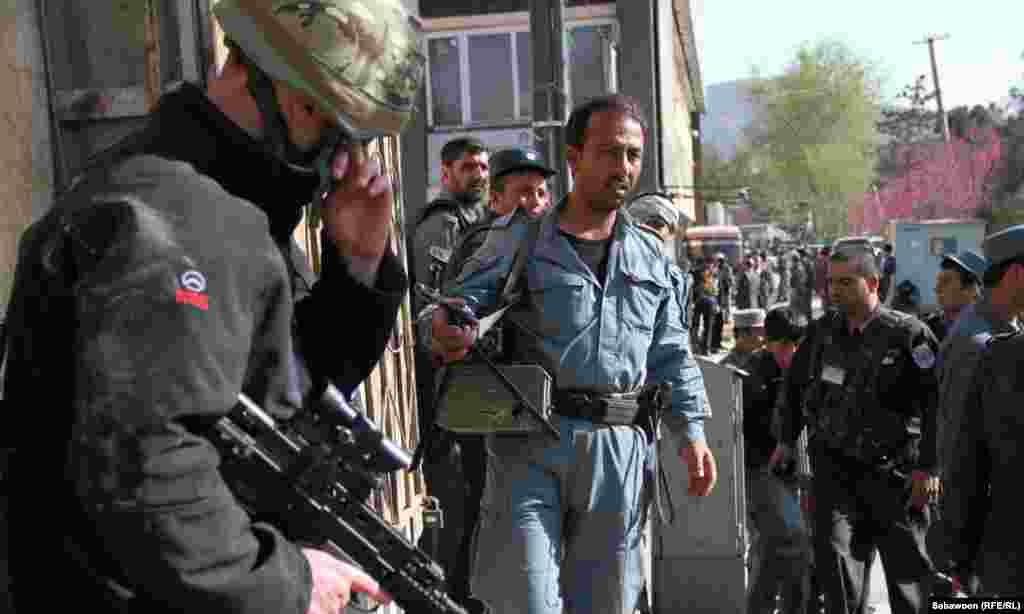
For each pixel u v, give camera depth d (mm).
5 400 1629
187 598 1465
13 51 3266
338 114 1763
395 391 4938
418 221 5824
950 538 3783
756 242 69312
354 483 1780
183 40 3428
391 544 1807
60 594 1592
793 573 5734
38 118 3326
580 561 3629
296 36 1730
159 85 3416
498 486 3607
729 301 34750
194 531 1461
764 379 6043
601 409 3598
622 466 3598
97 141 3432
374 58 1778
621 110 3662
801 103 65938
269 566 1555
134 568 1458
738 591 5812
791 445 5785
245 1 1758
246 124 1776
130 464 1418
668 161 24016
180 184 1589
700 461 3834
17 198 3244
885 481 5312
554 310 3617
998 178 54281
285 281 1685
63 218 1585
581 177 3691
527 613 3461
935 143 61156
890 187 67000
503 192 5598
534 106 7496
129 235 1500
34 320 1588
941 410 3959
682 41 34281
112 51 3441
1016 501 3584
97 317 1453
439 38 19922
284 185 1800
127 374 1434
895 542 5312
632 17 19297
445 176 6000
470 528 5043
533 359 3639
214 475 1514
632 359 3650
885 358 5293
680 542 5852
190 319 1485
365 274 2014
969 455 3723
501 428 3508
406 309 5148
